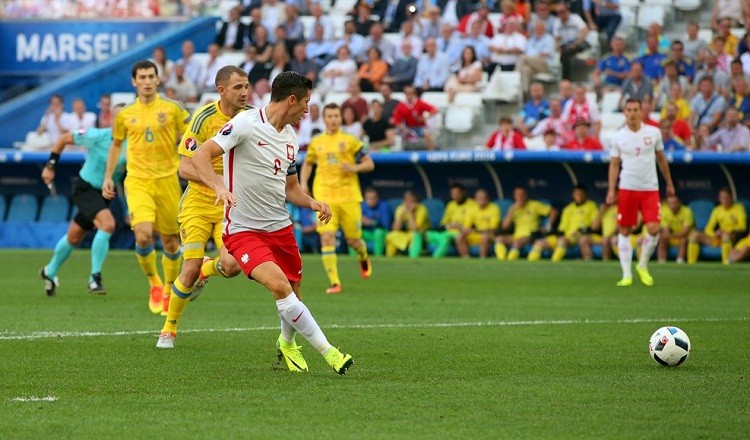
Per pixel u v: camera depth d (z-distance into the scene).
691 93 54.38
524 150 52.34
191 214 22.23
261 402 16.27
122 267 46.53
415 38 62.12
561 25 60.34
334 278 35.75
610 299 33.28
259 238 19.25
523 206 54.41
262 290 35.88
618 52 57.69
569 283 39.31
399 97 60.47
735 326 25.91
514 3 60.75
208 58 65.69
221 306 30.77
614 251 53.00
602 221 53.00
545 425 14.70
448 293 35.34
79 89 67.25
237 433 14.15
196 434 14.09
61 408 15.73
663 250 51.81
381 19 66.56
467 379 18.34
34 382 17.91
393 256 55.69
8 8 74.94
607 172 53.84
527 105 57.00
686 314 28.86
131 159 28.30
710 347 22.25
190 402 16.25
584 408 15.85
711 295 34.59
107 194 29.31
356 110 58.31
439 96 60.06
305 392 17.11
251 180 19.06
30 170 63.28
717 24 59.06
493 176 56.31
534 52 59.94
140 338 23.44
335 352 18.36
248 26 67.19
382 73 61.16
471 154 53.34
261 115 19.03
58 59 71.50
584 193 53.25
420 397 16.70
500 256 54.09
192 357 20.72
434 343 22.77
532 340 23.27
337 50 63.56
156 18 70.50
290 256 19.67
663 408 15.86
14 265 47.34
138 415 15.27
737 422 14.91
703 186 53.28
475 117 59.41
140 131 28.17
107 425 14.59
